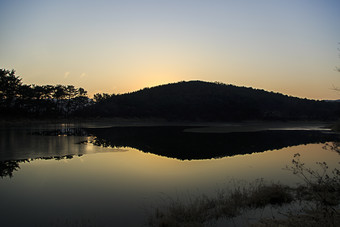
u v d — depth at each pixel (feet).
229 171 45.42
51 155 60.23
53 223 23.45
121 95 355.15
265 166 49.85
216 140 98.68
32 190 33.71
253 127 187.83
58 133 118.01
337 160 56.54
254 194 28.04
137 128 165.89
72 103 263.29
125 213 25.58
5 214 25.71
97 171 44.80
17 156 58.39
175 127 180.65
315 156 62.54
